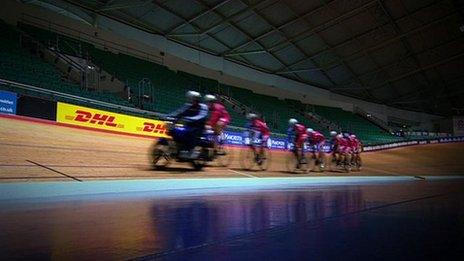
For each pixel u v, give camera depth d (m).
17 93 14.42
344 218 3.58
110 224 3.22
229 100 30.02
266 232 2.82
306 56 33.94
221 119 12.10
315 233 2.78
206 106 11.47
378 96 43.22
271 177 12.98
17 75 16.75
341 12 28.56
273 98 35.78
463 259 1.99
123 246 2.34
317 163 17.56
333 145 19.27
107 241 2.49
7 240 2.53
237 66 33.53
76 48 22.39
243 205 4.86
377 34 32.19
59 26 22.52
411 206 4.70
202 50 30.89
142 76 25.08
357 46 33.50
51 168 8.90
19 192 6.21
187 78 28.94
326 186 10.59
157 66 27.25
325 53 33.88
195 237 2.63
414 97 43.59
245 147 22.81
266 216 3.74
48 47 20.78
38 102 15.02
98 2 22.97
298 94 38.31
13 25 20.45
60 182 7.38
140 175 9.85
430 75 39.12
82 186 7.34
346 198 6.05
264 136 14.61
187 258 2.03
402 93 42.69
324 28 30.33
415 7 29.42
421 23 31.42
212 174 11.76
